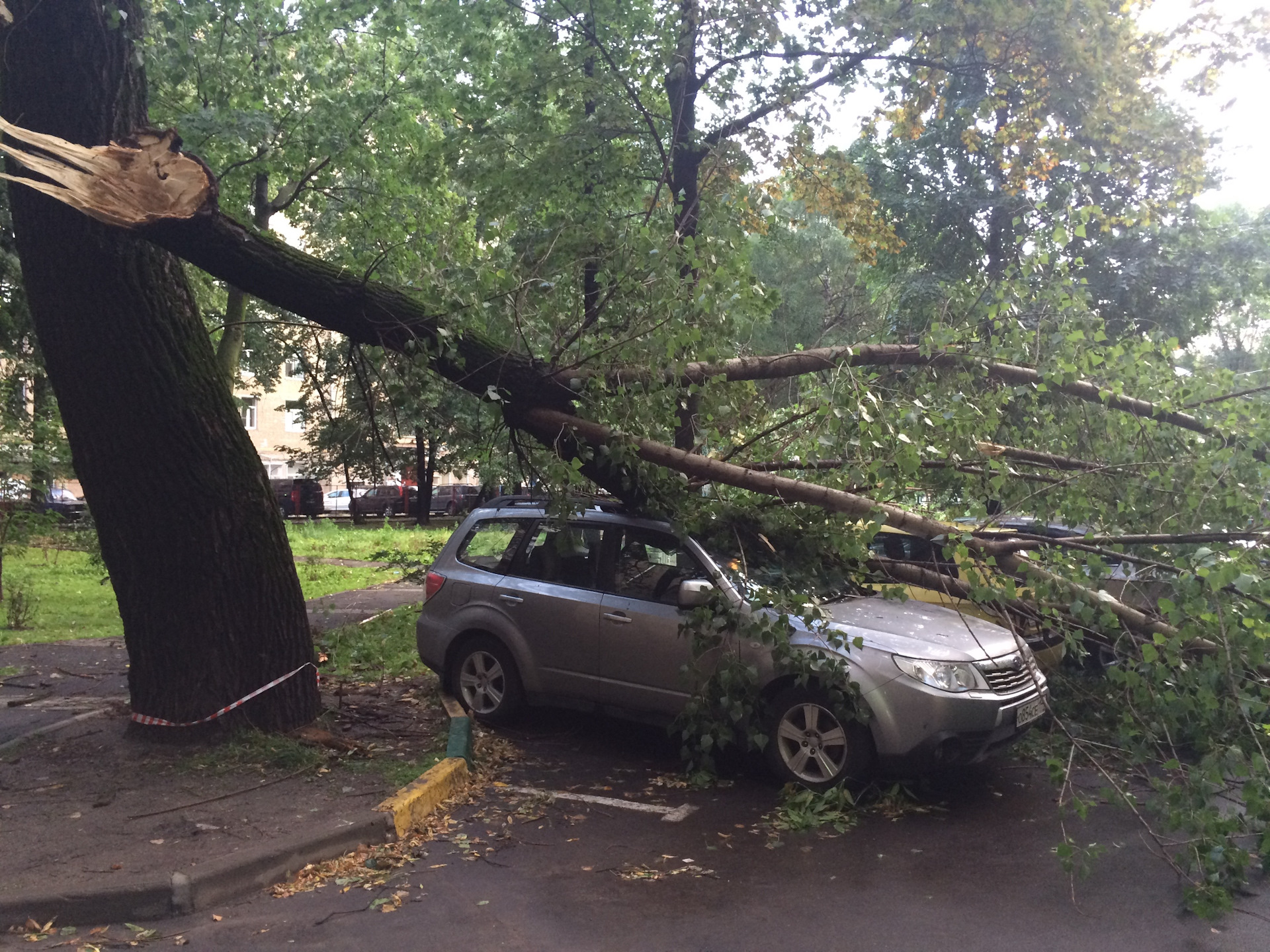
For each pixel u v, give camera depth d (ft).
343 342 27.32
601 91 34.12
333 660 31.63
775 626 18.75
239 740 20.43
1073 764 21.20
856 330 40.42
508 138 37.35
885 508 17.61
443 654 25.20
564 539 20.90
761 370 21.54
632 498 22.44
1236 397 19.40
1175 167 33.65
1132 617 16.76
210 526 20.31
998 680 19.47
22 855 14.97
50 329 19.36
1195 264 41.55
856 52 33.81
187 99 48.39
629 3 35.29
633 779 20.76
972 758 18.81
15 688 28.25
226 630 20.56
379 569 33.88
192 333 20.44
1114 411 20.45
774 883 15.19
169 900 13.76
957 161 45.55
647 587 22.36
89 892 13.52
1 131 16.67
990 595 16.53
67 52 19.16
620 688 22.29
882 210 44.09
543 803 18.98
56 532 45.21
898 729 18.62
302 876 15.20
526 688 23.68
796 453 20.79
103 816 16.71
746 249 20.74
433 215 52.26
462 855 16.26
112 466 19.83
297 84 53.21
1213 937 13.28
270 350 66.95
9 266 37.50
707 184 33.78
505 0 35.76
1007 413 21.63
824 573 21.34
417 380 20.63
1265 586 13.94
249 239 18.88
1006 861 16.19
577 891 14.82
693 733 19.85
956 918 13.88
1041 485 21.25
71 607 46.50
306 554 73.77
